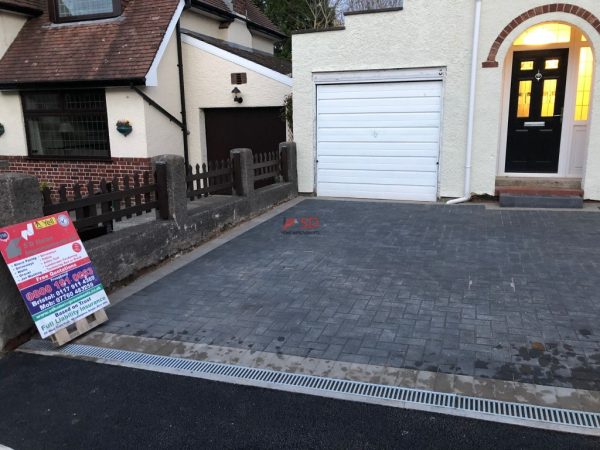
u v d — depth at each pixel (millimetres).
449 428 2996
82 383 3646
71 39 11297
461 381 3447
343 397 3340
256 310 4762
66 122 11219
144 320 4637
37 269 4152
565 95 9219
